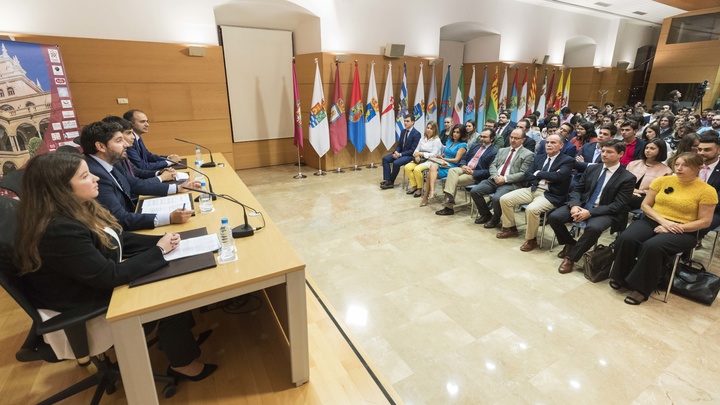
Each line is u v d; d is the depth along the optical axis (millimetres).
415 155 4832
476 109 8086
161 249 1461
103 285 1278
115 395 1586
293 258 1538
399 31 6379
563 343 2049
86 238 1258
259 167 6527
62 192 1233
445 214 4148
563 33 8656
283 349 1889
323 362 1840
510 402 1659
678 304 2414
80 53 4289
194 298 1278
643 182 3252
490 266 2967
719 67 9289
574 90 10195
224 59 5758
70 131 4051
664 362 1897
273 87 6281
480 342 2061
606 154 2826
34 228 1188
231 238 1655
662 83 10398
